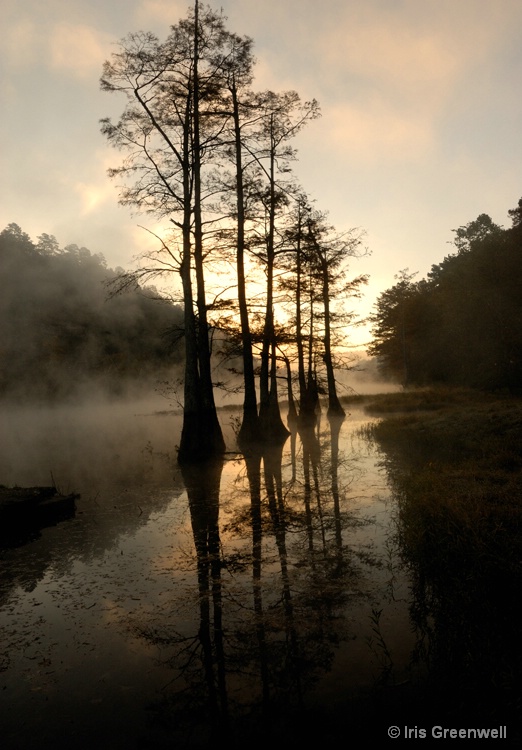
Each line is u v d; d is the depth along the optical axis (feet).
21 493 30.12
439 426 56.18
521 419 47.52
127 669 12.70
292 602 15.96
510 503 21.02
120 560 21.17
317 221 81.66
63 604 16.92
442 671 11.32
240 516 27.22
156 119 53.67
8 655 13.65
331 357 100.99
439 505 21.38
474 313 122.62
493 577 14.80
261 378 67.41
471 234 158.81
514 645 11.57
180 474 42.65
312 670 12.09
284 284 71.41
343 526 24.00
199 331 52.75
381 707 10.48
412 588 16.43
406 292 183.62
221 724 10.35
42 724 10.65
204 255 53.62
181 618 15.37
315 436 66.33
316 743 9.55
